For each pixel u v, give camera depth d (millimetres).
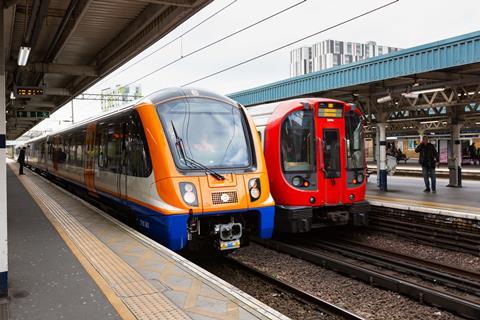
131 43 13320
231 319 4152
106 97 31688
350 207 10344
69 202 12547
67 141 17016
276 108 10359
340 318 5953
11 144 90938
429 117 16984
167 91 8258
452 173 15531
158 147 7641
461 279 7215
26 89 17172
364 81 13766
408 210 11062
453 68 12164
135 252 6617
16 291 4980
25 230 8375
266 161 10109
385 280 7078
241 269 8227
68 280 5348
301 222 9570
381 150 14789
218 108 8367
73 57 17172
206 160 7793
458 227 9945
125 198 9086
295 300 6684
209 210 7402
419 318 5957
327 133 10086
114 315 4289
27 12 9945
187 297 4738
